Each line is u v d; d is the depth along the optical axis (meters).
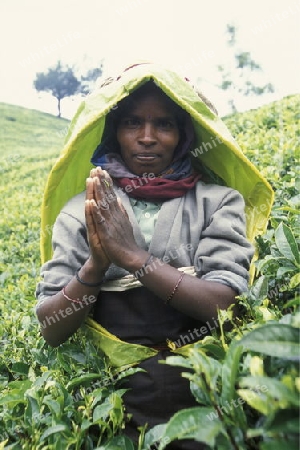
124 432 2.24
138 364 2.31
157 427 2.02
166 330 2.32
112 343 2.33
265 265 2.56
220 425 1.51
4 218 7.52
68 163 2.58
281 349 1.51
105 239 2.21
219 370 1.71
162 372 2.26
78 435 2.03
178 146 2.63
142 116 2.49
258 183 2.72
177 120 2.57
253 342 1.52
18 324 3.47
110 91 2.53
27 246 6.06
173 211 2.43
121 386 2.32
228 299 2.24
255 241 2.81
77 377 2.34
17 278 5.24
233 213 2.45
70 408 2.13
